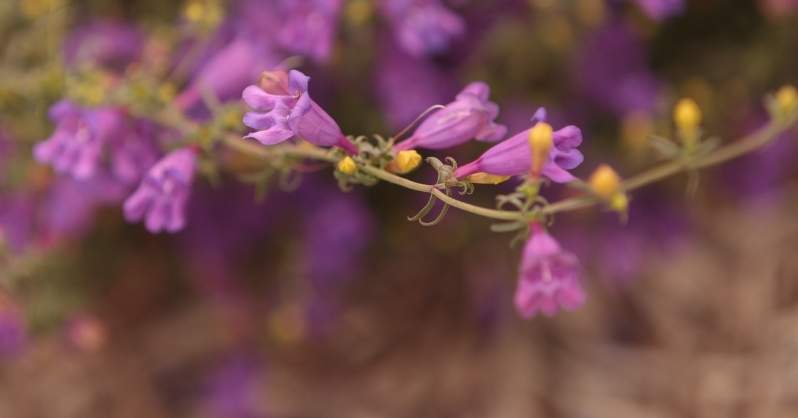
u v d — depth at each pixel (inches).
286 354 30.3
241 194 28.5
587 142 29.1
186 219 28.7
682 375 29.9
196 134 23.8
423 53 26.9
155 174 23.5
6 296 26.6
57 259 27.8
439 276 30.7
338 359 30.5
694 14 29.7
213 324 31.0
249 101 21.6
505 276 30.1
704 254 31.9
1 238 26.3
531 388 29.6
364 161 21.9
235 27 26.4
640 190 29.8
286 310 29.2
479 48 27.7
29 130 26.5
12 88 25.5
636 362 30.2
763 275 31.4
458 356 30.1
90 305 29.0
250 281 29.8
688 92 29.5
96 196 26.2
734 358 30.1
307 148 23.2
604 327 30.8
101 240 29.3
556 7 27.5
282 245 29.3
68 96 24.7
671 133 28.8
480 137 22.3
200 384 30.7
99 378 30.6
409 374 30.1
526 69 28.0
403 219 29.7
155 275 30.9
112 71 27.4
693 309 31.1
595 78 28.3
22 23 27.5
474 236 29.8
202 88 24.7
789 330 30.3
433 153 28.4
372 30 26.6
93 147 24.2
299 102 21.3
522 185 21.7
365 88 27.6
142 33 27.8
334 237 28.1
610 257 29.5
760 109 30.0
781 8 28.2
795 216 32.2
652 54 30.1
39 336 27.6
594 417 29.5
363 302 30.6
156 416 30.5
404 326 30.6
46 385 30.5
